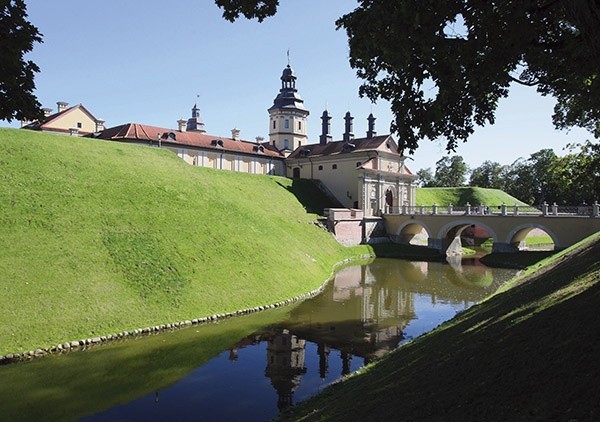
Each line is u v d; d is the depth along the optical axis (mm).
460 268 45156
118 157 39844
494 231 53000
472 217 55031
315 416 11578
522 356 9695
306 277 34406
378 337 21469
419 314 26109
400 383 11445
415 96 11180
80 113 67375
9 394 14617
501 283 36312
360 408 10633
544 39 10742
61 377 16094
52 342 18828
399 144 11695
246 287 28391
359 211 60719
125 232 28703
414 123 11438
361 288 34188
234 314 25109
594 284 13039
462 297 31016
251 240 35188
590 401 6875
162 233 30344
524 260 47188
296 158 74938
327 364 17734
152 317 22516
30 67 10000
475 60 10453
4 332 18375
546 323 11344
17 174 30172
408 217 62438
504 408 7711
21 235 24766
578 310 11227
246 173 59875
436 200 83375
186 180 41281
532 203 93438
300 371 16984
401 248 59281
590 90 11578
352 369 17156
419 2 9227
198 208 36281
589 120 23859
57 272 22969
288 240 41469
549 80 11727
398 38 9594
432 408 8820
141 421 12992
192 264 28328
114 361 17797
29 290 21078
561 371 8203
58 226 26672
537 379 8297
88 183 32812
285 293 29734
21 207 27031
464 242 70875
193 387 15453
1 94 9789
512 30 9695
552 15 10023
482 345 11797
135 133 58250
